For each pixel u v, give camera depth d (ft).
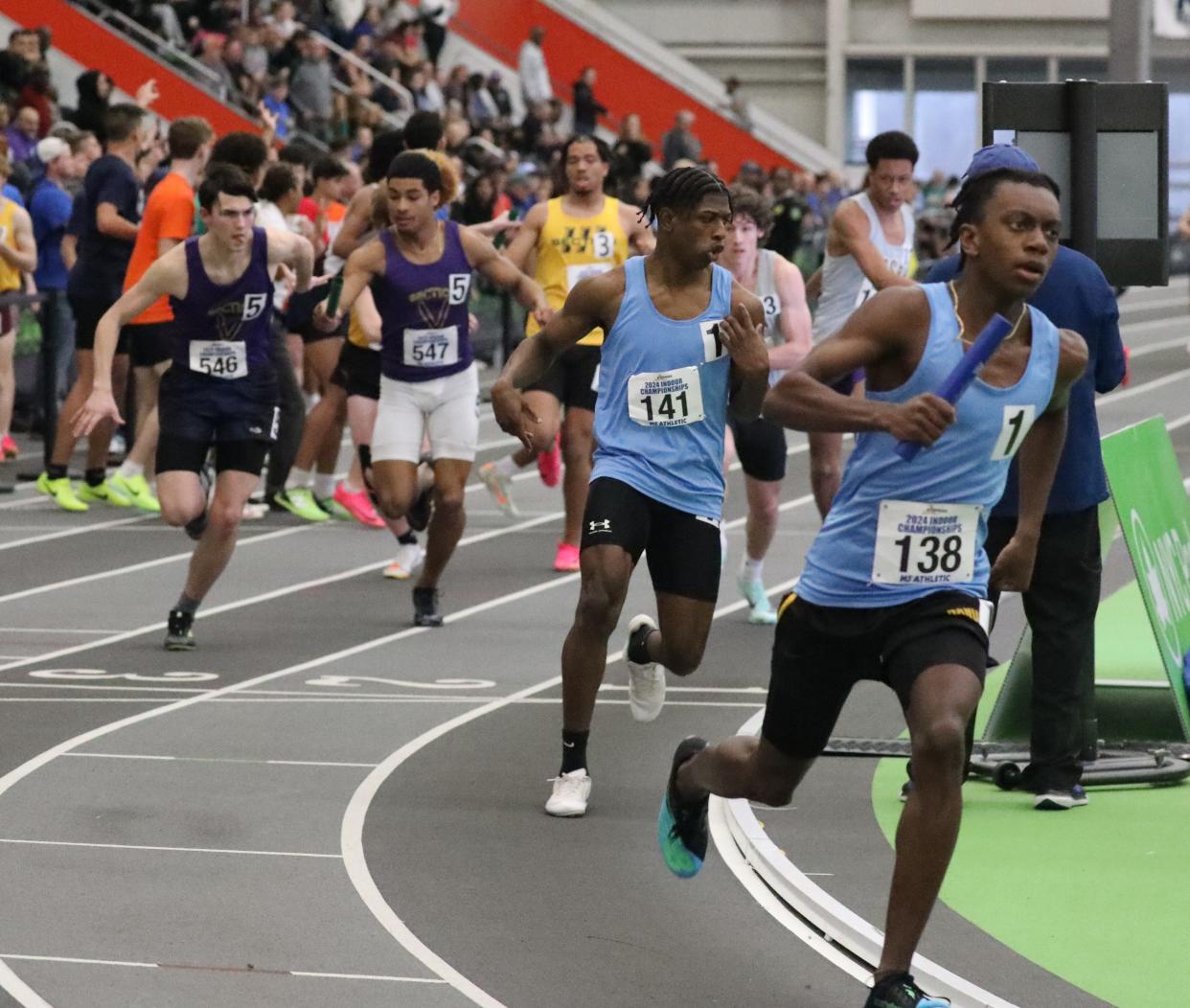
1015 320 21.21
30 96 84.58
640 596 49.78
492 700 37.60
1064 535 29.84
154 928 24.17
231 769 32.14
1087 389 29.37
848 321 21.15
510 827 29.01
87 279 61.26
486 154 108.58
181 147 58.13
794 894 25.41
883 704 37.50
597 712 37.11
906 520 21.13
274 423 41.63
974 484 21.22
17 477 67.21
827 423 20.51
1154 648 42.86
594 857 27.58
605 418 29.58
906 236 43.86
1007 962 23.32
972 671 20.77
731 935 24.26
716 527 29.50
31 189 75.92
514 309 100.94
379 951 23.44
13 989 21.94
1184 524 36.94
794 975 22.85
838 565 21.47
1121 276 33.09
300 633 44.27
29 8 102.37
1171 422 85.51
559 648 42.78
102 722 35.53
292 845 27.86
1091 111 32.60
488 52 153.58
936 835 20.26
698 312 29.01
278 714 36.29
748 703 37.76
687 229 28.66
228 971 22.66
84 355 61.93
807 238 123.54
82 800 30.12
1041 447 23.72
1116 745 33.53
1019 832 29.01
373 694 38.11
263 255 40.14
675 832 23.94
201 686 38.70
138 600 48.42
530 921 24.70
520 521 61.57
